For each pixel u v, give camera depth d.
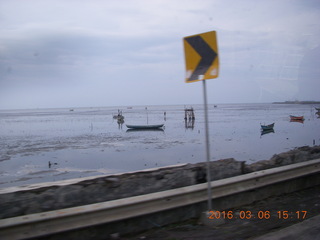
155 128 60.28
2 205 4.27
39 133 54.66
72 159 26.83
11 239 3.61
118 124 77.62
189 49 4.93
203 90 4.82
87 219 4.05
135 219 4.55
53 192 4.63
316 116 96.56
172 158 26.45
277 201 6.02
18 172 21.94
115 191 5.01
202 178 5.86
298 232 4.50
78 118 119.12
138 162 25.03
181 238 4.40
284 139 38.59
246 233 4.57
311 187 6.94
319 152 7.98
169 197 4.65
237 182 5.40
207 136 4.88
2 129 66.12
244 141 37.12
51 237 3.91
